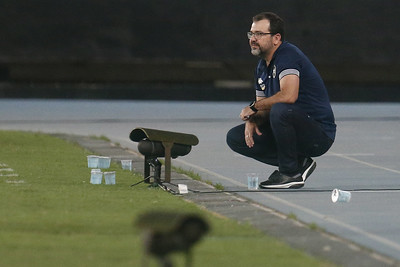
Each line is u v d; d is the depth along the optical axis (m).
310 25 140.25
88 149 52.16
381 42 140.62
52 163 43.81
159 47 138.38
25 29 135.38
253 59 138.75
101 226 26.45
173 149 36.06
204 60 138.50
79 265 21.67
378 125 75.94
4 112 90.94
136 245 23.86
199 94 120.94
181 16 138.88
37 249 23.34
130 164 42.00
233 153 52.25
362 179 40.75
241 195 34.69
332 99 124.12
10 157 46.31
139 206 30.59
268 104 36.47
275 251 23.42
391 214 30.75
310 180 40.06
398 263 22.53
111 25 137.38
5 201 30.89
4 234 25.19
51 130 69.31
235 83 132.00
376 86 132.75
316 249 23.92
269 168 45.31
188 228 15.59
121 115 86.75
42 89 121.25
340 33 140.00
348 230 27.62
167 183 37.28
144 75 131.38
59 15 136.12
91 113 89.62
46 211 28.95
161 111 93.25
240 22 139.00
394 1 140.25
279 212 30.16
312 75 36.94
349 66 132.75
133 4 138.00
